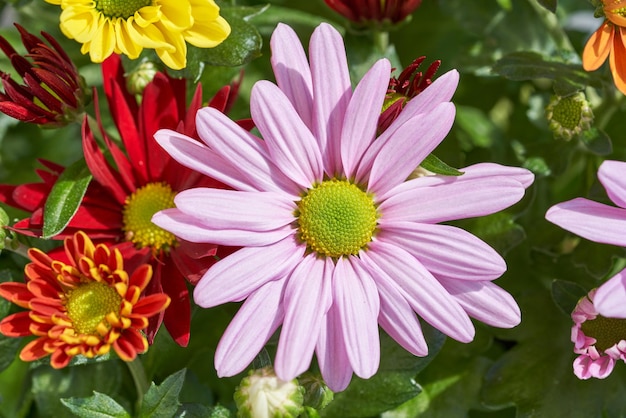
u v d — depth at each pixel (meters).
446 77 0.34
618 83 0.36
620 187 0.34
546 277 0.41
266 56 0.43
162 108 0.37
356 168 0.35
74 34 0.35
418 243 0.35
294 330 0.34
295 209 0.35
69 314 0.35
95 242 0.37
